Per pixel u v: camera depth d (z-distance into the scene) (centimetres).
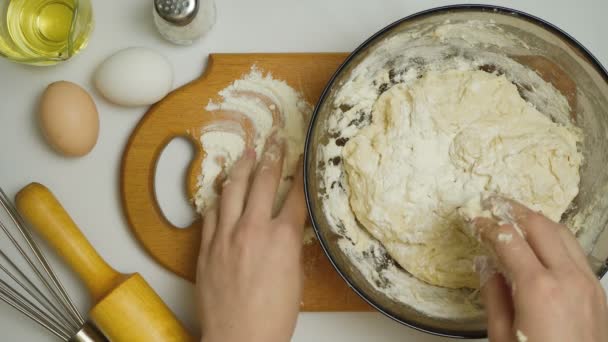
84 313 61
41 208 57
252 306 53
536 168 54
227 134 59
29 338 61
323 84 59
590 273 48
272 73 59
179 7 56
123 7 61
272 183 56
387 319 60
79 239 57
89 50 61
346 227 56
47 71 61
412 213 54
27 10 59
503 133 55
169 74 59
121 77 57
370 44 52
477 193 54
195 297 60
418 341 60
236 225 55
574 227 55
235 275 54
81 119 57
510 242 47
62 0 60
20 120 61
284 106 59
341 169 56
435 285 56
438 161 55
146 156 59
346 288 59
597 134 55
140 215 59
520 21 52
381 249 57
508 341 46
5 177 61
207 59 61
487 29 54
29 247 61
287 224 55
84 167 61
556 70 55
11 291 61
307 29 61
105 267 58
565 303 44
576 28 61
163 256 59
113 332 56
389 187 55
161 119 59
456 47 57
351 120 56
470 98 56
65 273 61
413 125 55
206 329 54
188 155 61
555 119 57
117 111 61
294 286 54
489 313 48
